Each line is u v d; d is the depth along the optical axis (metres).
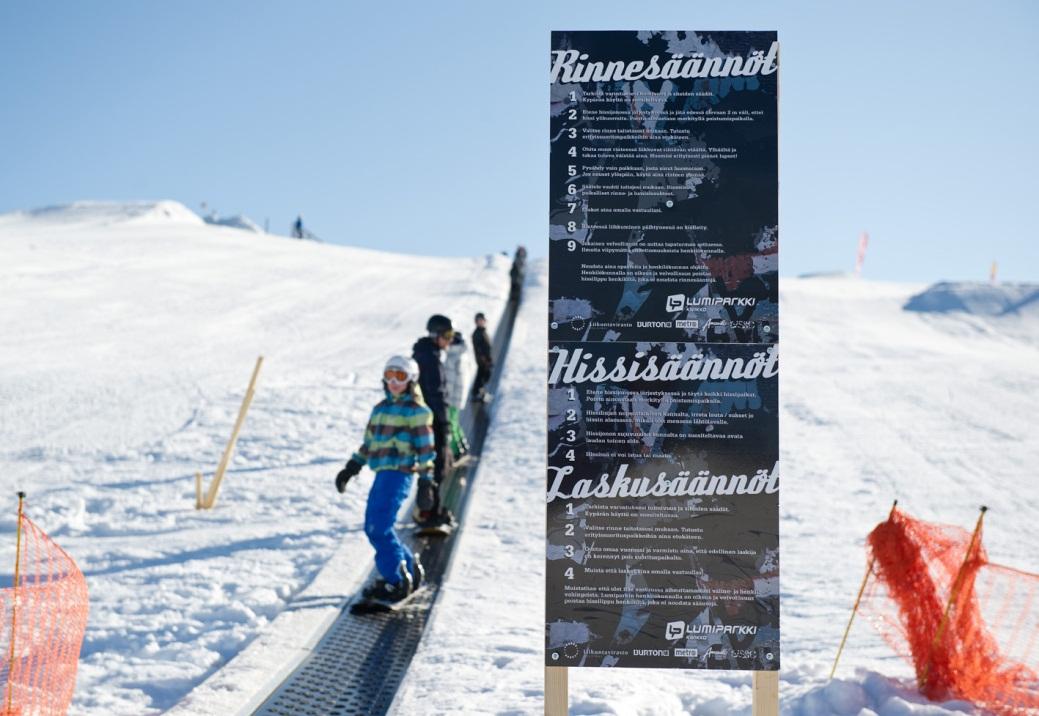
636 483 3.65
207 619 5.93
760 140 3.66
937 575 4.52
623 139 3.68
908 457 13.05
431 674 4.93
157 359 19.48
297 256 42.72
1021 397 18.00
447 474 11.05
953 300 34.00
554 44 3.68
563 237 3.68
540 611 6.24
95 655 5.27
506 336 25.00
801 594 6.88
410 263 43.88
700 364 3.66
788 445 13.83
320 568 7.03
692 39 3.67
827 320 30.41
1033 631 5.82
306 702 4.54
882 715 4.04
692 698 4.50
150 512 8.95
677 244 3.66
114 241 41.91
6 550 7.58
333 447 12.30
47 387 15.88
